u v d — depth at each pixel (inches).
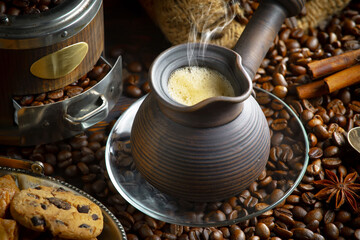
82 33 18.9
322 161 20.7
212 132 16.7
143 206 18.3
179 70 17.4
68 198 17.7
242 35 19.3
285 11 19.7
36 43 18.1
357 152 20.3
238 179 17.5
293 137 20.4
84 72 20.1
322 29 25.4
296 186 19.2
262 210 18.5
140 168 17.9
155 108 17.2
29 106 19.6
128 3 26.1
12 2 20.1
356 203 19.6
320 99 22.6
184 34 23.0
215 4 22.1
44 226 17.0
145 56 24.1
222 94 17.2
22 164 18.6
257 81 23.3
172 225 19.0
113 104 21.8
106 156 19.3
